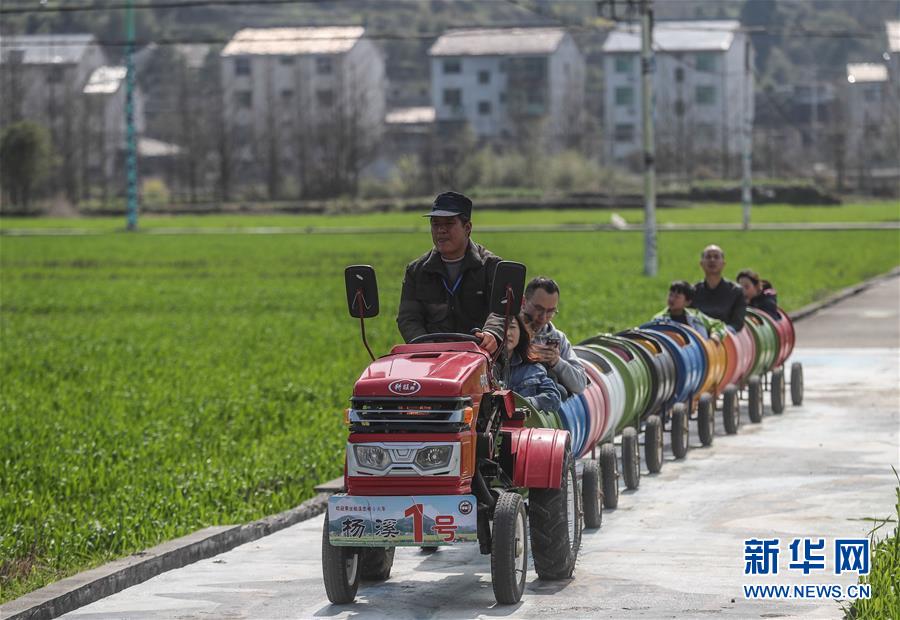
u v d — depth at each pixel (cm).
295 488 3456
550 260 13688
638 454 3391
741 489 3334
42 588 2458
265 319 8838
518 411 2503
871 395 5009
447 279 2542
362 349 6906
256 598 2469
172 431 4288
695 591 2392
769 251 14362
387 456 2250
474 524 2223
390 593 2473
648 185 11481
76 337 7825
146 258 16388
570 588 2445
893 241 16300
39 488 3419
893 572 2267
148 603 2453
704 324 4066
